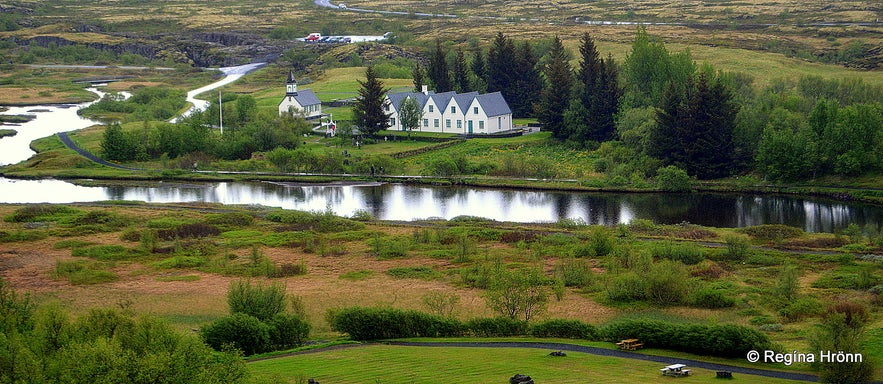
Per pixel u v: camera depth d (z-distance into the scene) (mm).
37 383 61094
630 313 91125
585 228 134750
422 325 84000
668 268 97875
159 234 132000
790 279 94938
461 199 163000
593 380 65375
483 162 185125
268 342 79438
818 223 139125
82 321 73750
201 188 176750
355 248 124500
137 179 184250
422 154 198000
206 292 103188
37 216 145125
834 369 65500
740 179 169500
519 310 89125
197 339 65750
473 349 77188
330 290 103062
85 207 154375
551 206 155750
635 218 145375
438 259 117125
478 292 100875
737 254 113562
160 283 107625
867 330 79125
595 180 170875
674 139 177625
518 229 134375
